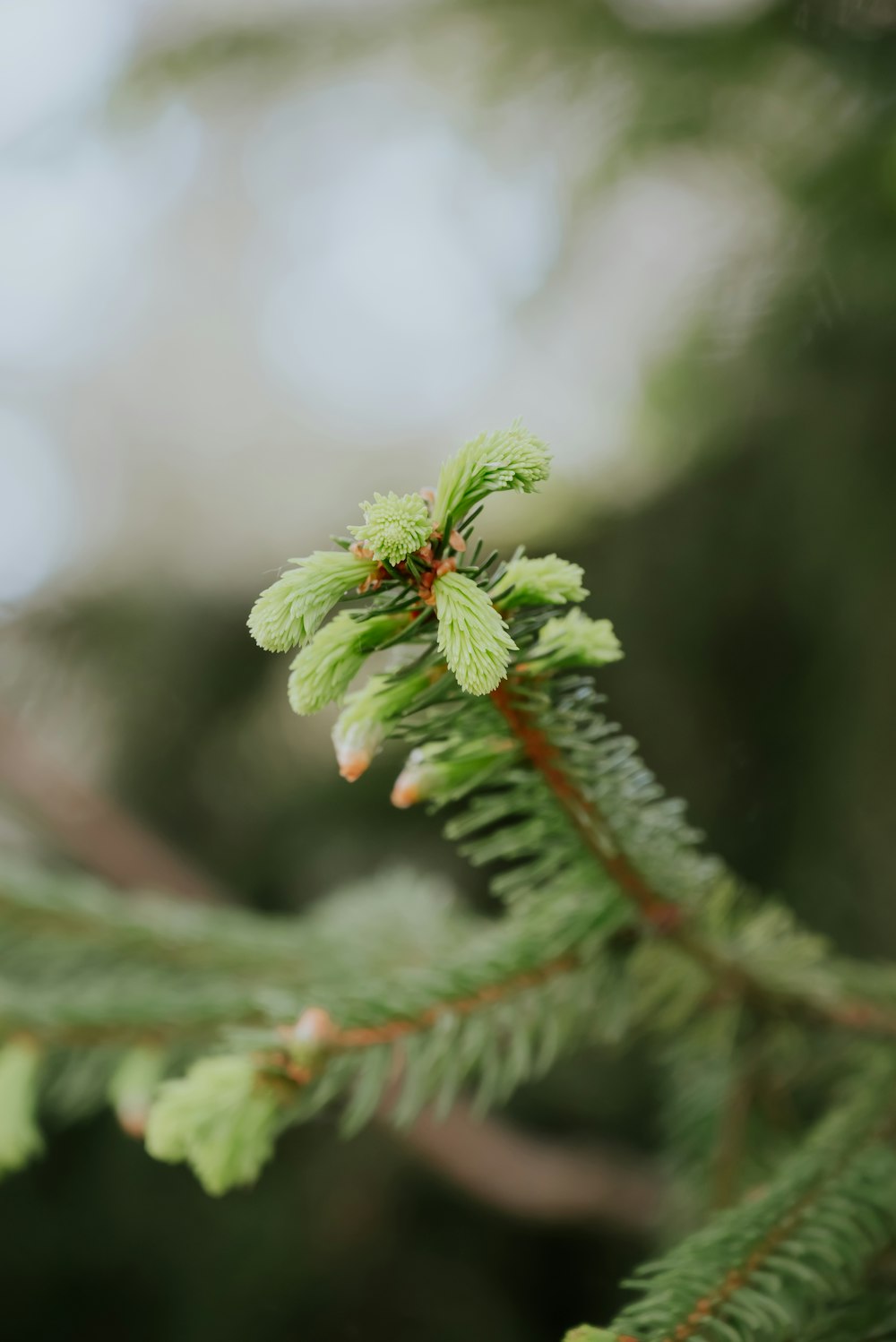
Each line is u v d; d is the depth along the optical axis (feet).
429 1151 4.05
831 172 3.24
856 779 3.92
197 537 5.47
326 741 5.05
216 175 5.38
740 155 3.46
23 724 4.93
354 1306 4.63
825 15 3.31
